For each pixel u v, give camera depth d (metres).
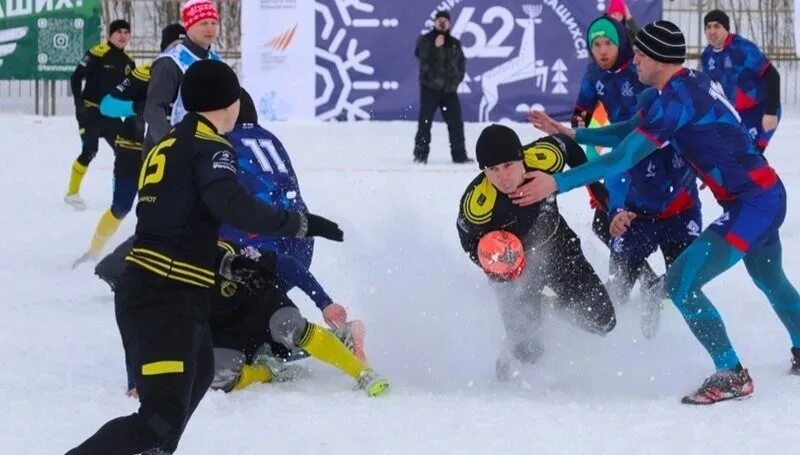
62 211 21.75
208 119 7.88
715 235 10.25
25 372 11.01
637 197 12.52
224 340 10.41
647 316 11.72
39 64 35.78
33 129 33.72
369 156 29.22
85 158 21.67
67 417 9.52
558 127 11.33
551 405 9.98
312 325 10.29
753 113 18.28
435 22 28.31
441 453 8.61
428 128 28.25
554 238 10.71
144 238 7.68
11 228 19.97
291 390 10.46
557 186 9.90
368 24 34.53
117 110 14.98
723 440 8.93
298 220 7.66
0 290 15.09
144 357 7.42
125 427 7.23
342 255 16.20
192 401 7.72
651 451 8.66
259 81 34.62
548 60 34.16
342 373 11.10
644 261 12.77
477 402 10.03
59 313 13.72
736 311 13.77
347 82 34.75
